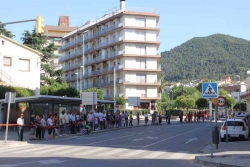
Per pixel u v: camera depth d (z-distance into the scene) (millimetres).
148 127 47000
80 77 97312
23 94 39406
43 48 69375
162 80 104750
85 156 16672
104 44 88312
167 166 13672
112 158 16000
